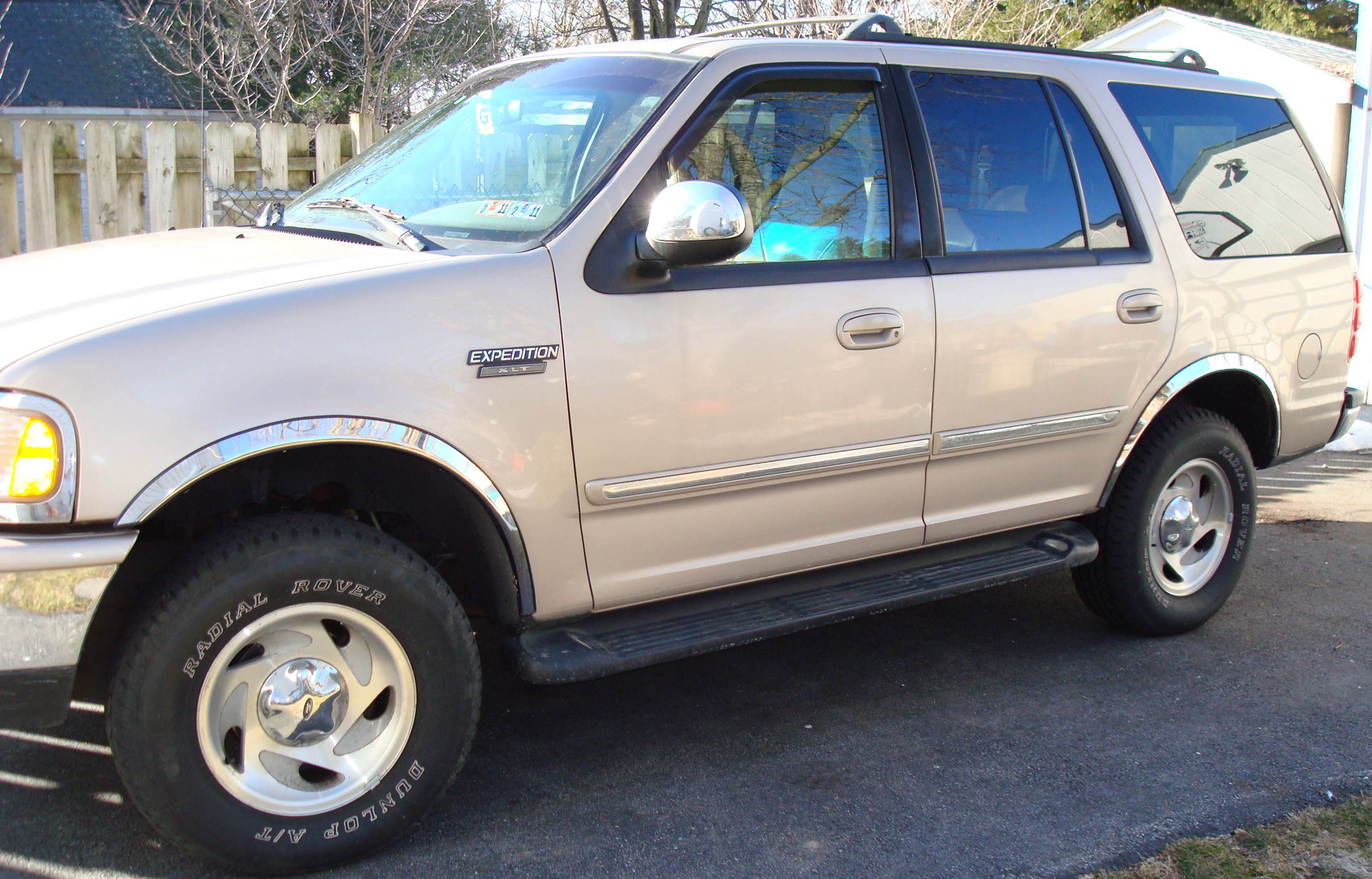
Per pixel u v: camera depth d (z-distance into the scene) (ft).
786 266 11.02
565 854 9.73
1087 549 13.64
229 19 41.45
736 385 10.62
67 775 10.69
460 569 11.30
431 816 10.30
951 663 14.20
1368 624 15.76
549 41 52.95
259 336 8.58
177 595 8.43
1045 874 9.57
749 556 11.28
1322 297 15.52
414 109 46.21
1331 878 9.55
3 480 7.88
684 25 49.01
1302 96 49.57
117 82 59.47
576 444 9.91
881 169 11.80
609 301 10.00
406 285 9.20
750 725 12.33
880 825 10.31
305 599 8.87
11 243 21.56
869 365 11.39
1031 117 13.08
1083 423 13.23
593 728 12.21
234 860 8.86
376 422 8.93
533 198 10.59
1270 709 12.96
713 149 10.78
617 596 10.56
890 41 12.35
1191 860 9.76
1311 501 22.27
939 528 12.61
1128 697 13.21
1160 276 13.69
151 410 8.15
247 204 23.24
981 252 12.32
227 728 8.91
